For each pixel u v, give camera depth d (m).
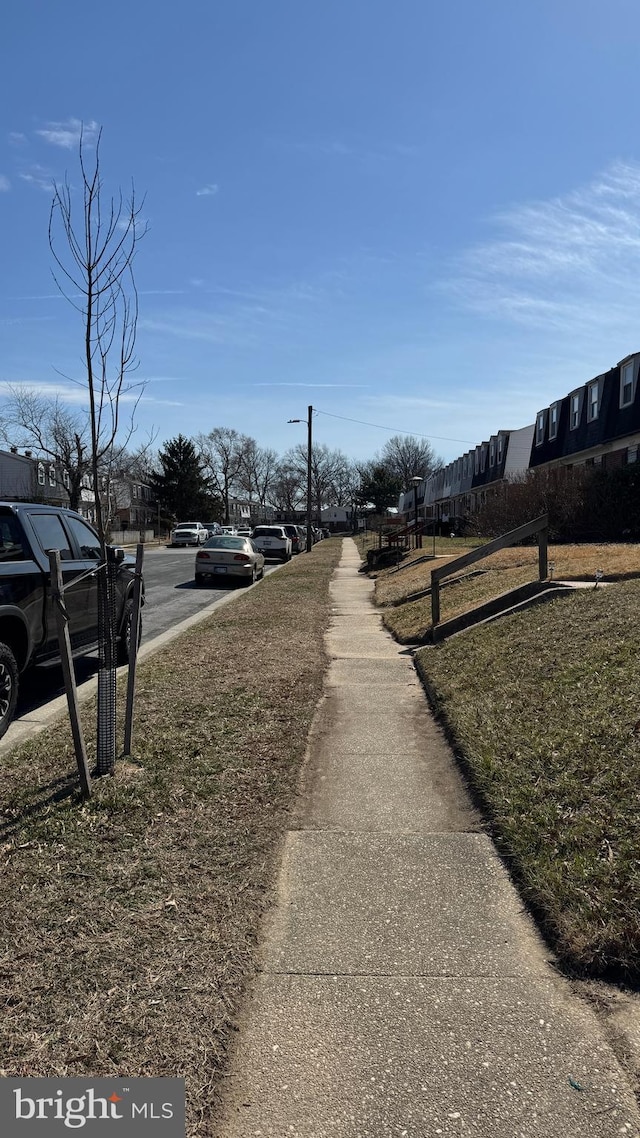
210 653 8.77
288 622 11.39
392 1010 2.55
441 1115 2.11
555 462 29.75
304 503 116.75
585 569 10.05
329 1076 2.25
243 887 3.29
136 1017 2.44
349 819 4.16
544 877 3.28
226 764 4.81
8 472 49.78
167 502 74.38
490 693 6.02
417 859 3.66
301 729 5.61
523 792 4.12
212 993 2.57
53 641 6.83
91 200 4.58
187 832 3.81
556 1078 2.23
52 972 2.66
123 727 5.64
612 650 5.86
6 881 3.30
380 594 14.92
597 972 2.73
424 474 104.31
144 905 3.12
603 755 4.22
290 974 2.75
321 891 3.36
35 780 4.54
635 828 3.44
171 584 20.66
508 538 9.36
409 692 7.05
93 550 7.93
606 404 24.58
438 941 2.96
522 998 2.61
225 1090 2.20
